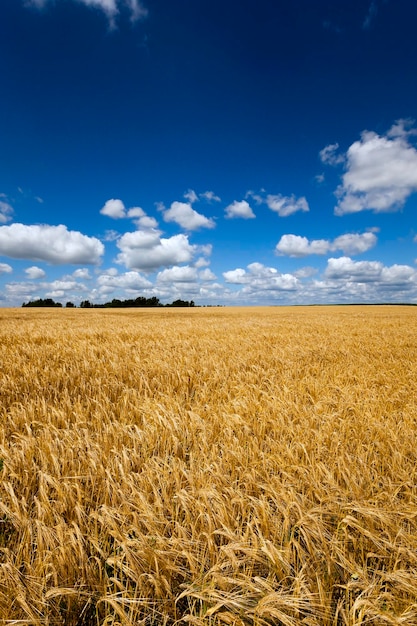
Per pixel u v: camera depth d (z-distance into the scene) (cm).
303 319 2792
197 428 384
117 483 265
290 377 658
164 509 245
